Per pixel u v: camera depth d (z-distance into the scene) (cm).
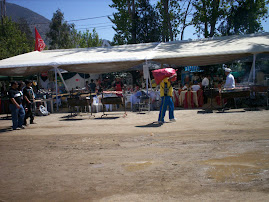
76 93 1438
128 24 2519
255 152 430
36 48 1966
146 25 2475
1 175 399
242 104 1150
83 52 1638
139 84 2230
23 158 492
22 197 311
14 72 1683
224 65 2134
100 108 1306
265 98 1134
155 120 905
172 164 398
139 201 278
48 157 489
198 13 2219
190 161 407
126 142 576
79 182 348
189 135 606
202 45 1453
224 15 2178
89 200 290
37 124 973
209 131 635
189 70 2208
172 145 520
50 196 308
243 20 2197
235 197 274
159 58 1281
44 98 1369
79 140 632
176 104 1338
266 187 295
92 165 420
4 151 559
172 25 2450
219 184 310
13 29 3175
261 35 1495
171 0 2370
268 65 1902
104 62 1328
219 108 1123
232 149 458
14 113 862
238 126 674
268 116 816
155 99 1300
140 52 1436
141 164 409
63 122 994
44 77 2447
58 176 378
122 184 330
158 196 288
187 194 288
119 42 2653
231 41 1438
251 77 1273
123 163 420
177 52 1332
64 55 1572
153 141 569
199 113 1015
